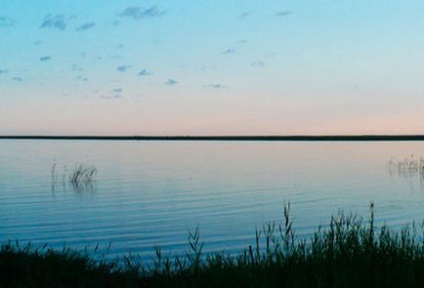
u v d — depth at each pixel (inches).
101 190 1283.2
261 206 1003.9
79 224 804.0
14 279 340.2
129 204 1041.5
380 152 3486.7
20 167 2036.2
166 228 767.1
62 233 731.4
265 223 801.6
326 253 346.6
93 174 1732.3
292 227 756.6
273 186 1353.3
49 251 407.2
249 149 4478.3
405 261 330.3
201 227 773.3
